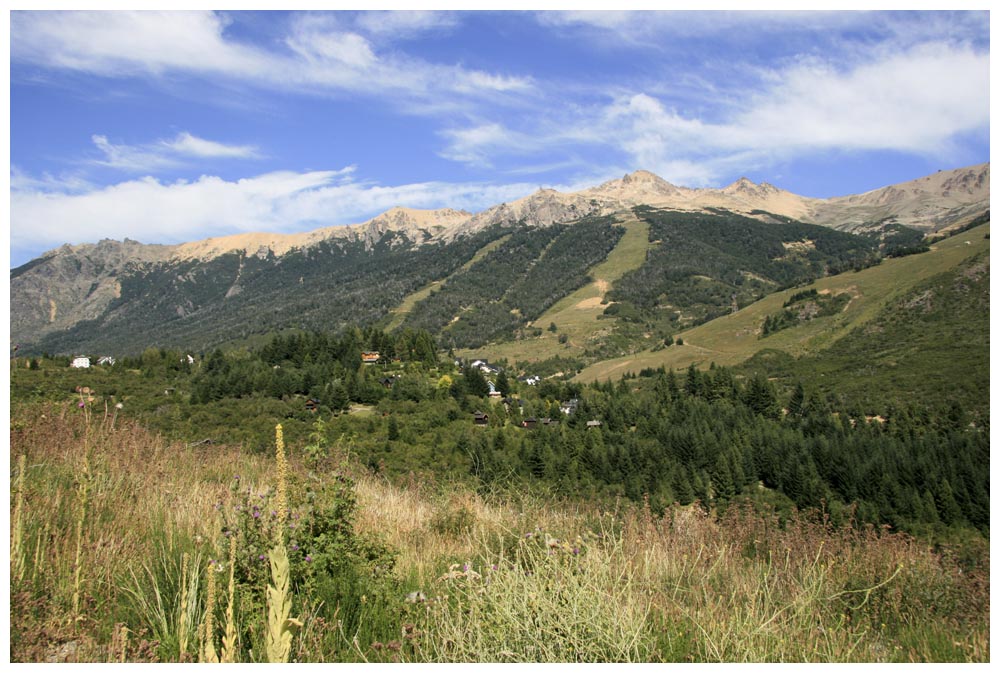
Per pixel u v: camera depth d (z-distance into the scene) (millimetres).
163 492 5422
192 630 3053
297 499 4125
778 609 3637
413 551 4984
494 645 2992
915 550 4957
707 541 5379
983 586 4285
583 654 2975
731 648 3232
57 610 3072
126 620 3260
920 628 3975
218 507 4066
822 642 3465
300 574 3656
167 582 3631
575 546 3783
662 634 3367
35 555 3467
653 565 4258
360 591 3713
